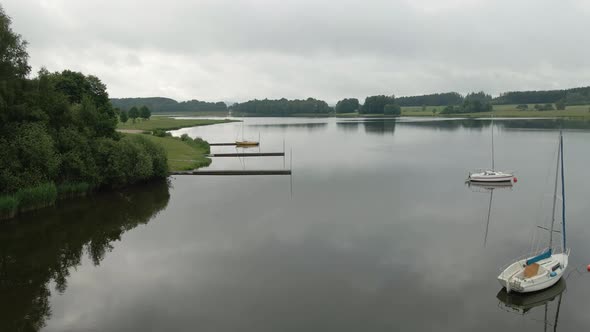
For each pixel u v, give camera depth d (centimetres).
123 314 2578
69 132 5350
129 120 19288
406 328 2406
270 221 4409
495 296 2784
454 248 3594
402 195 5512
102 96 8262
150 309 2636
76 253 3575
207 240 3853
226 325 2442
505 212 4681
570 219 4369
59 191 5094
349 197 5431
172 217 4597
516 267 2941
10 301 2758
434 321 2478
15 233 4050
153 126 16588
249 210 4856
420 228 4138
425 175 6900
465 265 3244
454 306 2648
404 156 9169
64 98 5594
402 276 3061
